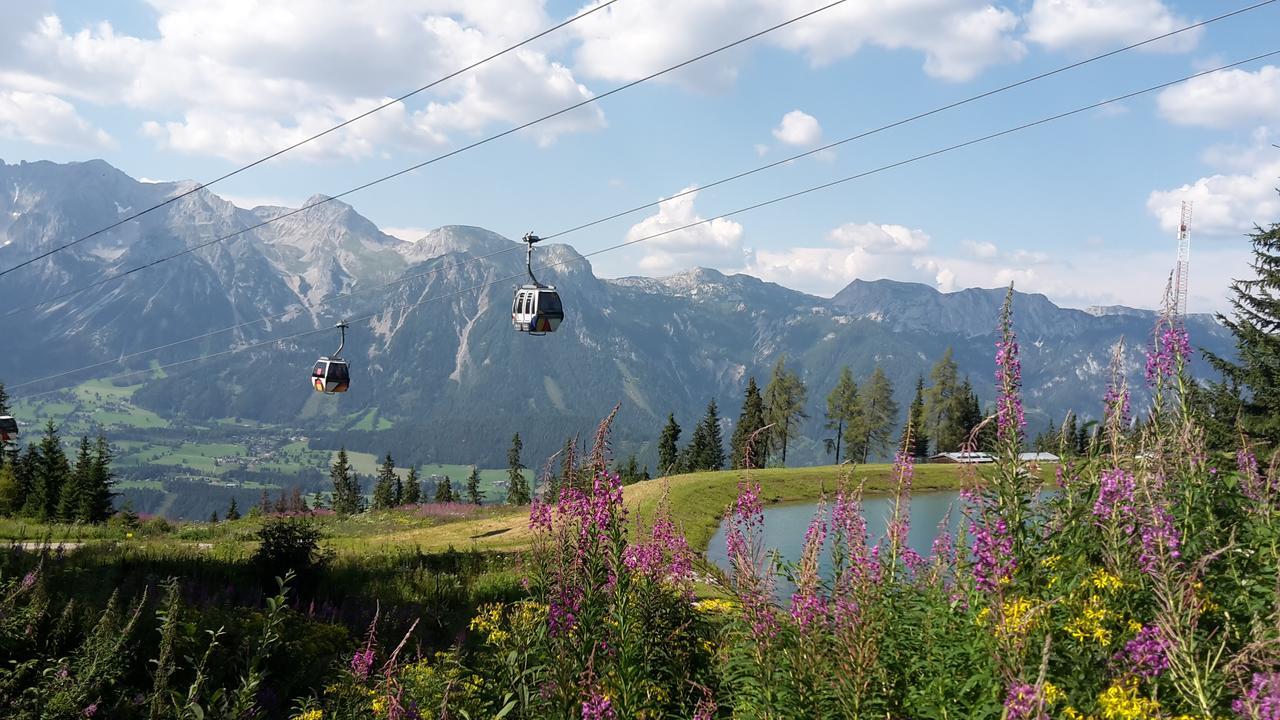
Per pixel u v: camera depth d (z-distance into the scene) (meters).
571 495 8.40
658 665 8.83
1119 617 6.32
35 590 11.15
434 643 16.44
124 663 10.38
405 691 9.14
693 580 10.21
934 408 120.81
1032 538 6.73
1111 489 6.85
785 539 27.48
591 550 8.20
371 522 61.66
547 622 8.33
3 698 8.70
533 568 9.00
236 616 14.79
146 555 24.17
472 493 159.12
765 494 69.38
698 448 133.12
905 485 8.30
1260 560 6.93
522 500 119.31
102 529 46.78
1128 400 7.86
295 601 19.42
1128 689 5.78
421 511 70.75
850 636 6.37
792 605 7.04
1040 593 6.49
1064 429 7.79
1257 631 5.34
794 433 122.56
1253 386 29.31
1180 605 5.66
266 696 11.13
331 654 14.04
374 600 20.55
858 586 7.03
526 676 8.55
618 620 8.09
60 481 74.06
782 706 6.67
